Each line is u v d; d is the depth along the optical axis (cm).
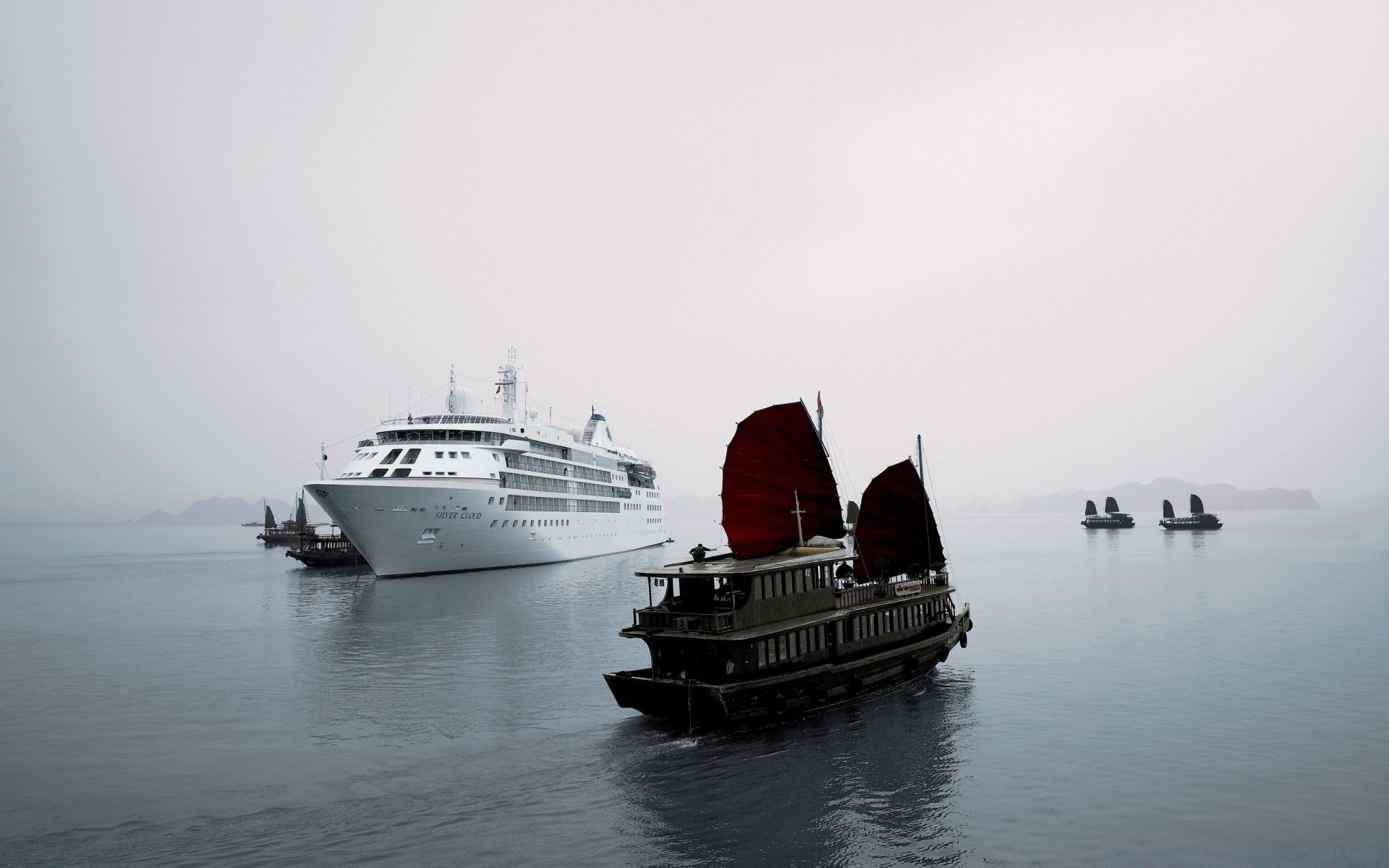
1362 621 4741
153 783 2178
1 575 10650
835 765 2291
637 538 12712
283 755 2400
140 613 5941
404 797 2062
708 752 2395
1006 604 5916
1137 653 3884
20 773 2253
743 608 2659
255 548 18225
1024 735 2564
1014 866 1670
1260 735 2533
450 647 4084
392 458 7775
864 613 3083
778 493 3306
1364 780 2122
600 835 1836
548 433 9156
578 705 2930
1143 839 1791
